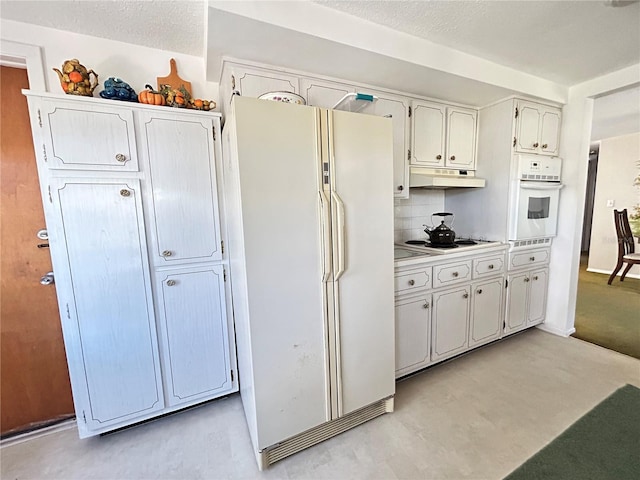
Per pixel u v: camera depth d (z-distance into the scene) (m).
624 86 2.25
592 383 2.02
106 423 1.62
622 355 2.38
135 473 1.44
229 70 1.65
